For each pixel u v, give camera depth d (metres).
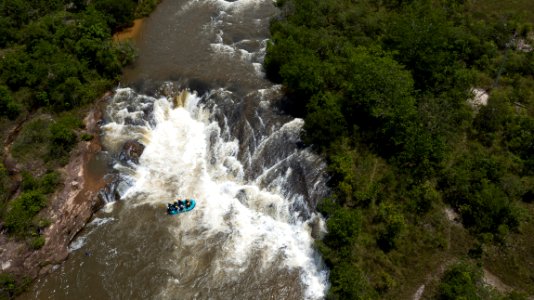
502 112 48.59
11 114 54.41
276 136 50.75
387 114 46.41
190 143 54.22
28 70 57.41
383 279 39.44
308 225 44.34
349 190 43.69
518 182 42.94
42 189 47.59
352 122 49.84
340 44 57.88
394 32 55.50
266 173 48.88
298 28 59.97
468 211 42.41
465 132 49.09
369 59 50.34
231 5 74.50
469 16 62.56
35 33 61.50
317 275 41.72
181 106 57.34
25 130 52.56
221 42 66.06
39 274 43.16
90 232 46.34
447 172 44.72
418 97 50.78
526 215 42.16
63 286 42.41
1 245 43.34
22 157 50.25
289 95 55.06
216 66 61.12
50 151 50.97
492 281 39.25
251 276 42.09
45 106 56.16
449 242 41.62
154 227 46.50
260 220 46.41
